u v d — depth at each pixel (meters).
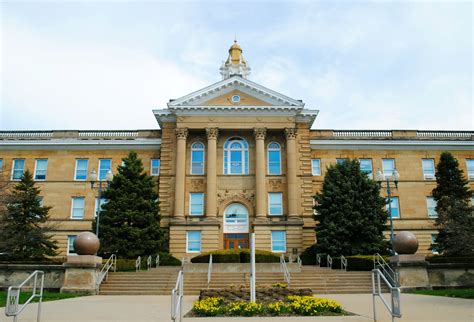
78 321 15.03
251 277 18.25
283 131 50.03
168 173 49.28
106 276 29.98
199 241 46.22
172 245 45.88
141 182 43.75
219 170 49.56
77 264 27.31
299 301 17.33
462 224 32.47
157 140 52.53
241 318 15.61
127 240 40.31
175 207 47.22
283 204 48.69
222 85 49.81
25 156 53.00
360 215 40.59
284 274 29.91
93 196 51.72
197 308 16.83
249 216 48.16
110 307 19.53
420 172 53.28
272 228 46.59
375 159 53.50
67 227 50.56
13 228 37.59
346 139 53.53
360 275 30.52
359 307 19.02
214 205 47.25
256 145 48.88
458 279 27.81
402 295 24.53
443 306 18.77
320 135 54.59
